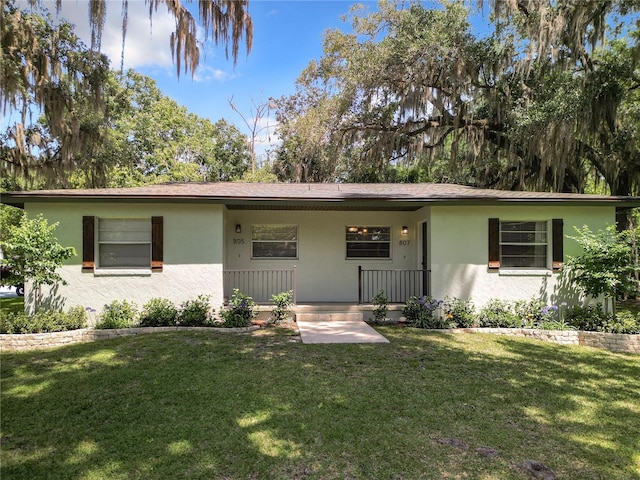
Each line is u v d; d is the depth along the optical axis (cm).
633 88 1123
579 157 1234
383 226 972
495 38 1191
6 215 1414
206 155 2756
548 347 639
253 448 311
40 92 991
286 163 2491
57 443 321
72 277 758
